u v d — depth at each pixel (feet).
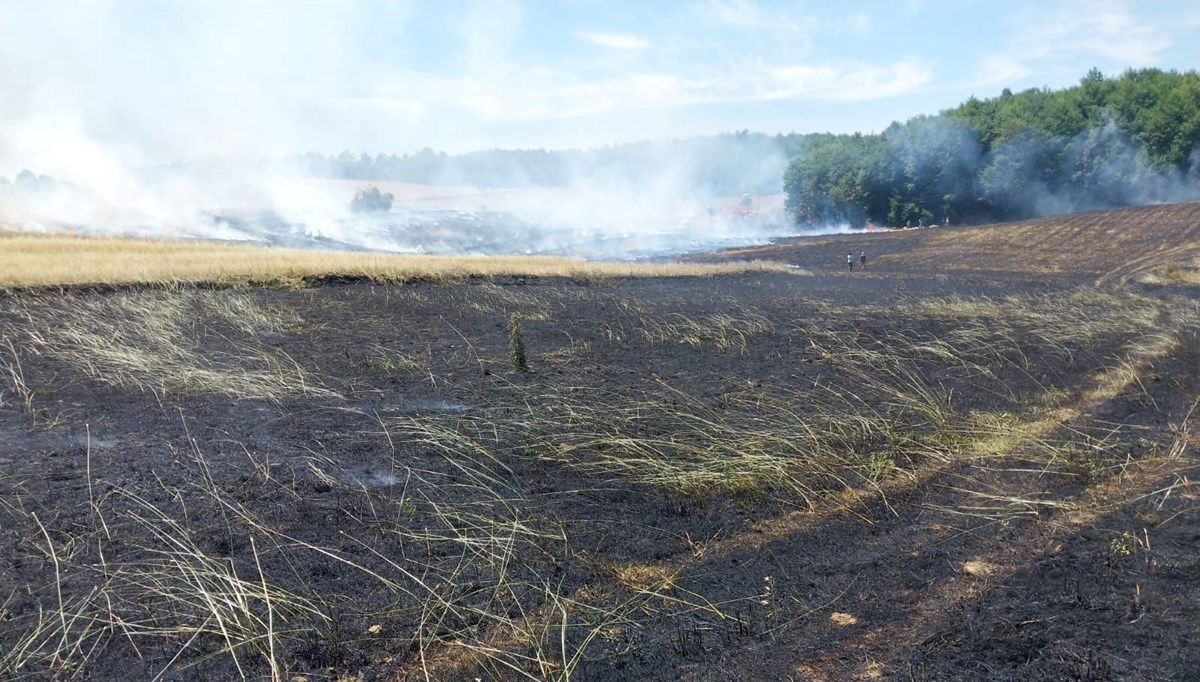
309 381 28.04
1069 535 16.29
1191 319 47.57
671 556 15.39
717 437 22.35
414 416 24.02
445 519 16.43
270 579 13.78
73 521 15.53
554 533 16.15
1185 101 220.43
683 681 11.35
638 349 36.65
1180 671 11.50
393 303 52.75
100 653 11.56
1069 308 54.49
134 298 48.70
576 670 11.57
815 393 28.12
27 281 53.06
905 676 11.39
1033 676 11.35
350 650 11.94
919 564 15.03
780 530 16.67
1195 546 15.74
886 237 176.55
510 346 33.32
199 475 18.31
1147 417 25.59
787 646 12.23
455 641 12.25
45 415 22.62
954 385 29.76
